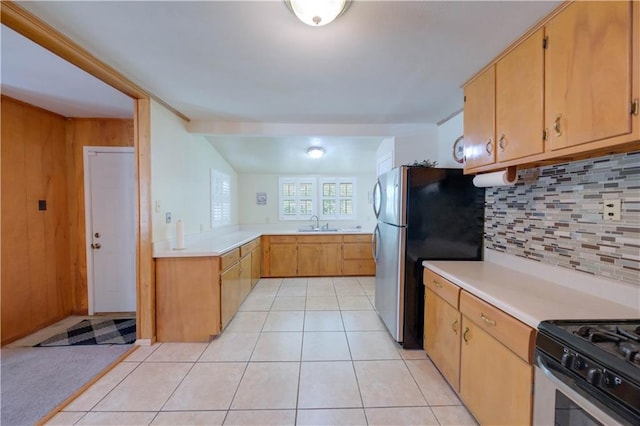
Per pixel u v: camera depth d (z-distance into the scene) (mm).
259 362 2256
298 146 4371
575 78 1211
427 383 1990
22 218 2758
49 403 1813
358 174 5566
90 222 3268
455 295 1776
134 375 2082
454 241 2426
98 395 1860
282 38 1615
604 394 820
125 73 2080
